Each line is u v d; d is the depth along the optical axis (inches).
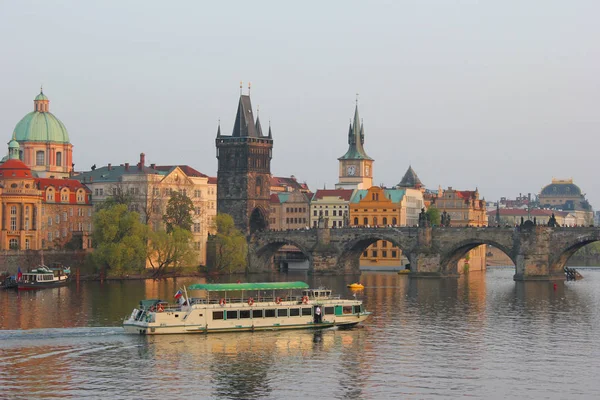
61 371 6210.6
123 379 6048.2
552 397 5792.3
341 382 6063.0
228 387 5915.4
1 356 6565.0
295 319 7706.7
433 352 6963.6
